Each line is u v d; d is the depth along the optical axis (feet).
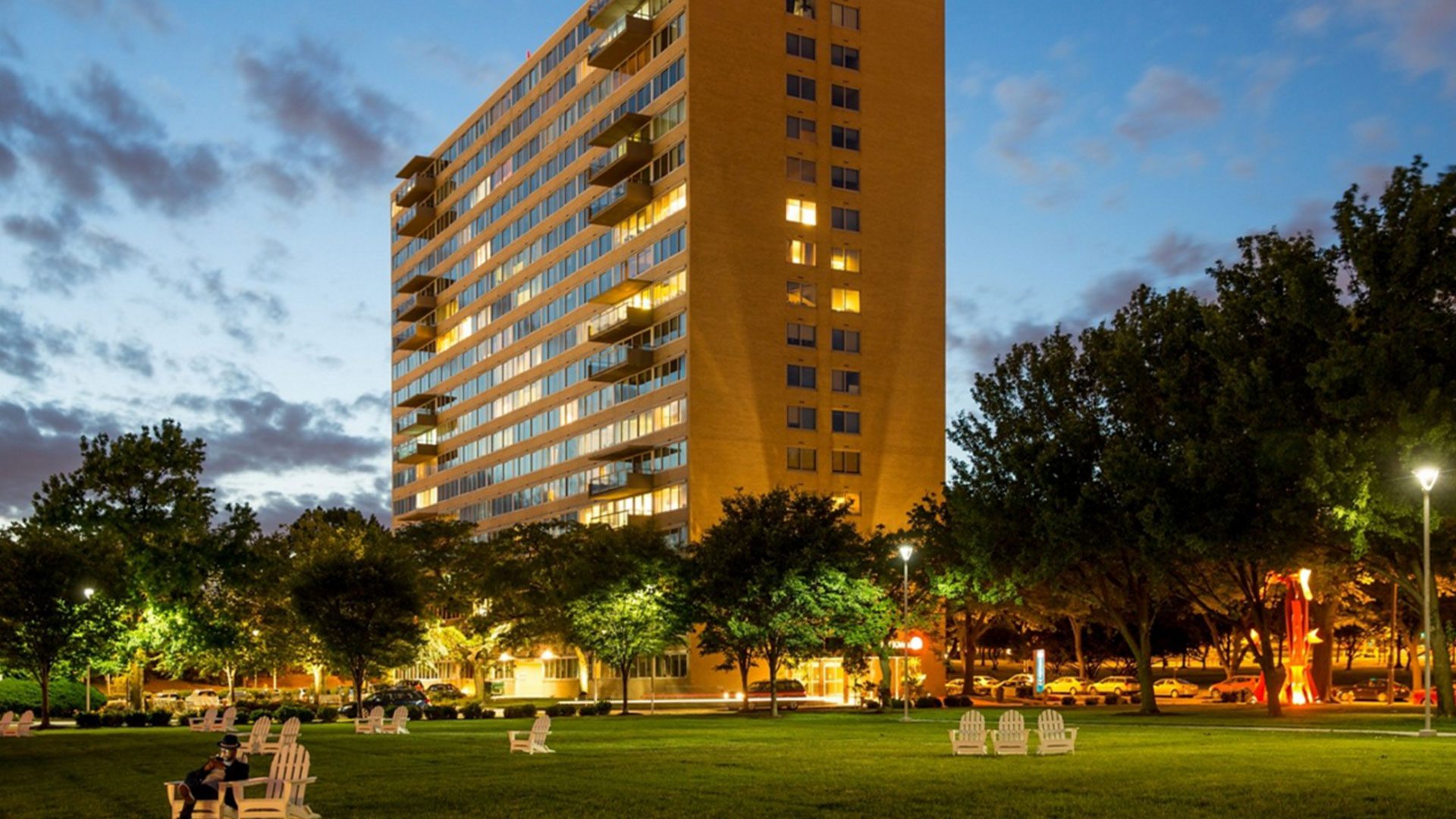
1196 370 170.91
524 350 393.70
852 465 311.47
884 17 328.49
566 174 368.48
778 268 308.40
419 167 487.20
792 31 316.40
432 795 74.64
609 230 340.80
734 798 69.26
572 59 366.84
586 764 95.35
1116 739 115.14
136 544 207.92
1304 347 151.74
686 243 301.43
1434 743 103.04
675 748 111.86
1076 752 97.40
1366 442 137.28
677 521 299.58
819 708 235.20
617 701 276.62
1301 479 150.00
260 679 432.66
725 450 298.56
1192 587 211.00
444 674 415.23
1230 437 160.35
